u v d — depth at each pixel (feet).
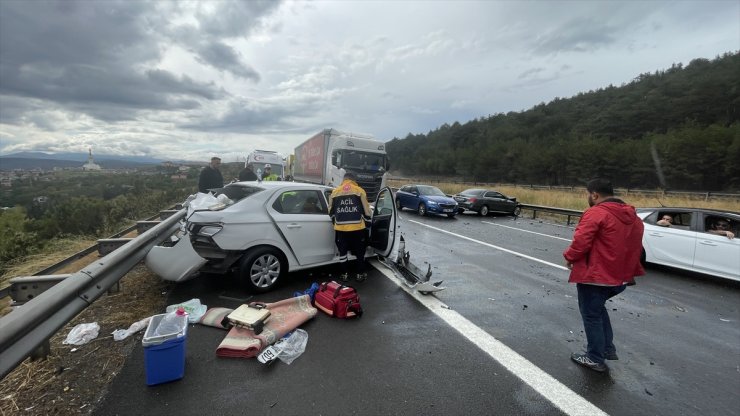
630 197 80.53
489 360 11.50
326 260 18.90
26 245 26.66
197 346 11.58
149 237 16.65
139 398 8.94
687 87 226.38
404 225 43.29
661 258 25.48
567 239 37.37
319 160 54.54
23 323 8.19
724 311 17.74
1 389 9.13
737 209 59.82
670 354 12.78
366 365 10.85
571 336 13.60
